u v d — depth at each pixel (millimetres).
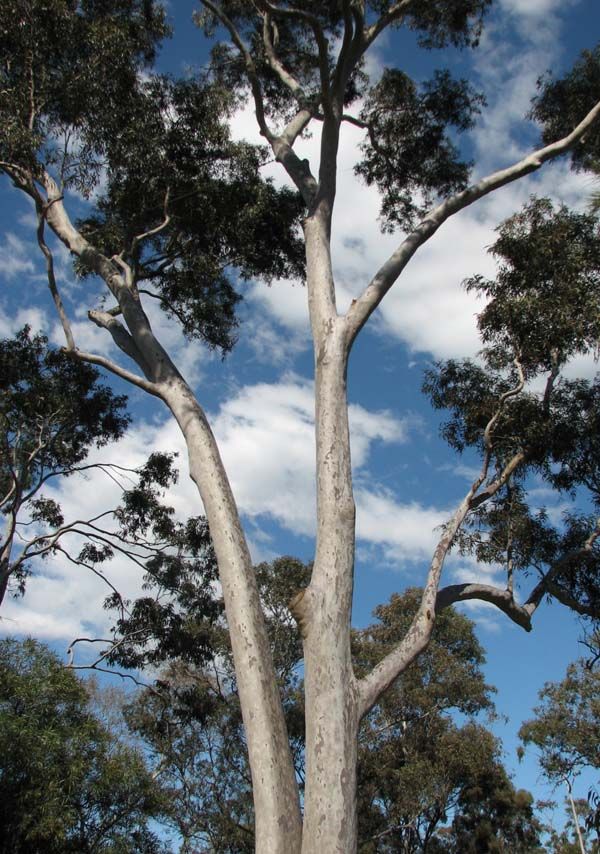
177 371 9828
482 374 11641
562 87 11852
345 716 6727
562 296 10523
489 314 11055
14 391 16078
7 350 16203
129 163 11945
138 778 11992
